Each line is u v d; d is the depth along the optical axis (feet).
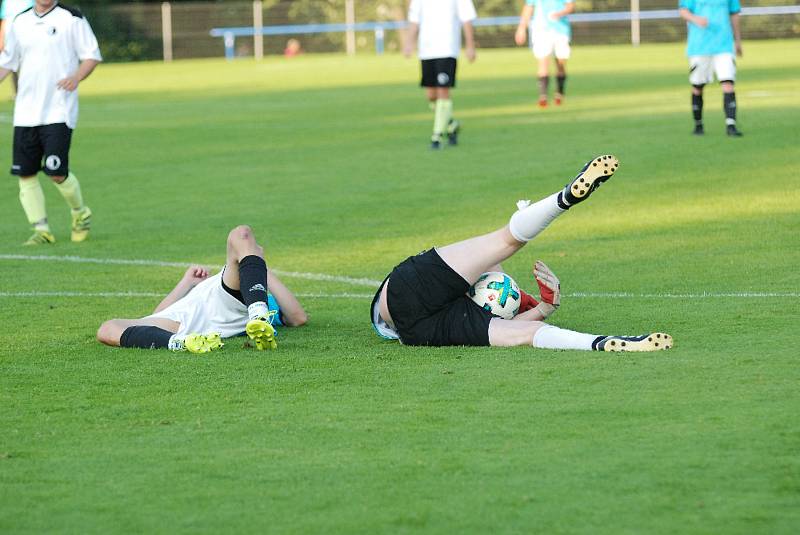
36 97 113.29
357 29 573.74
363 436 50.08
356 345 68.69
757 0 513.86
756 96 238.89
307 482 44.78
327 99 295.07
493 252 65.87
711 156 154.10
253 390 58.39
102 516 42.19
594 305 77.87
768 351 62.03
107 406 56.44
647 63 384.88
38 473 46.83
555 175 147.43
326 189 144.77
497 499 42.45
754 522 39.91
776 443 47.14
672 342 63.52
